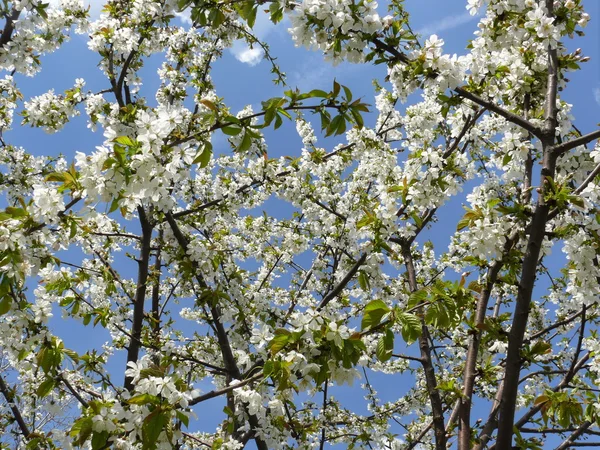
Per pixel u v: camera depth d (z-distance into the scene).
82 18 7.44
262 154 8.05
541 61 4.59
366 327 3.14
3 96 8.00
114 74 7.51
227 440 5.48
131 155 3.09
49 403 5.49
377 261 6.54
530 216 4.04
